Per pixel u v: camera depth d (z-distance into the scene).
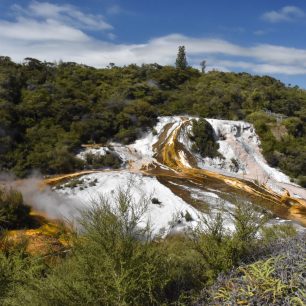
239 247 4.37
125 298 3.46
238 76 57.06
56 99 33.41
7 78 33.81
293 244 3.74
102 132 31.12
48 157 25.23
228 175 26.69
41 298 3.54
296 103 43.47
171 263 4.38
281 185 26.73
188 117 36.31
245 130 33.72
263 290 2.97
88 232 3.75
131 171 25.25
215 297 3.21
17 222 13.09
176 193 20.09
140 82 46.47
